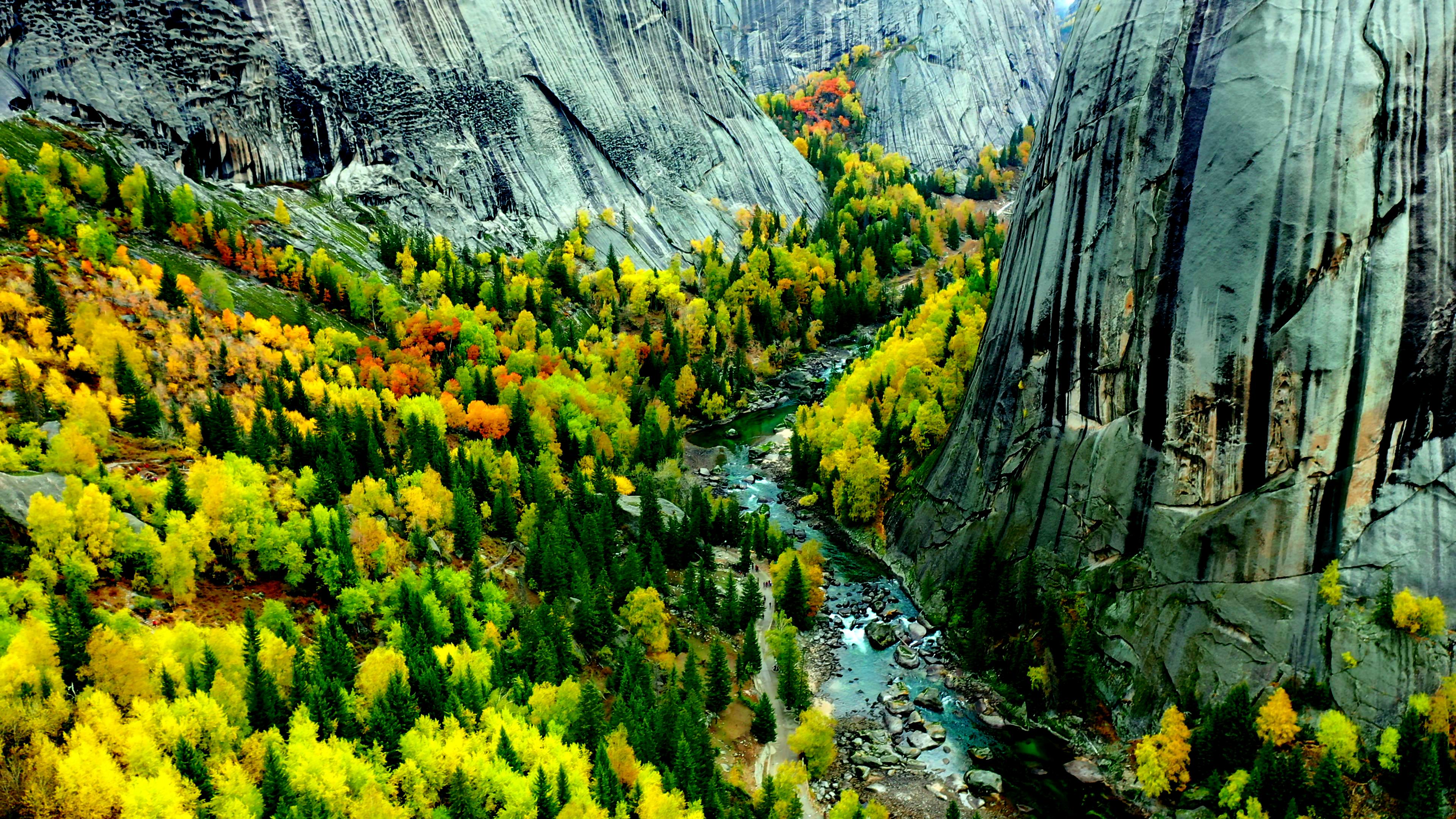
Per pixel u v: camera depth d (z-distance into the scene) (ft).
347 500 298.97
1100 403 281.13
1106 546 269.44
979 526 311.68
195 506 261.44
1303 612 228.63
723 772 233.35
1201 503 251.39
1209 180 258.16
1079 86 305.32
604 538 326.65
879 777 238.07
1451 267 227.81
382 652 218.18
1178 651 241.96
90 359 334.65
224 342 398.21
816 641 302.04
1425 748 197.26
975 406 337.72
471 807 186.50
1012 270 337.11
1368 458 230.27
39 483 242.17
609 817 193.26
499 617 263.90
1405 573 221.25
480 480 344.90
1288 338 239.09
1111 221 281.54
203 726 180.04
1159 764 222.48
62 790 158.10
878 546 363.56
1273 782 203.21
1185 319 257.96
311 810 171.83
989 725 257.96
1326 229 236.84
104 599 223.10
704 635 295.07
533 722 219.61
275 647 211.00
